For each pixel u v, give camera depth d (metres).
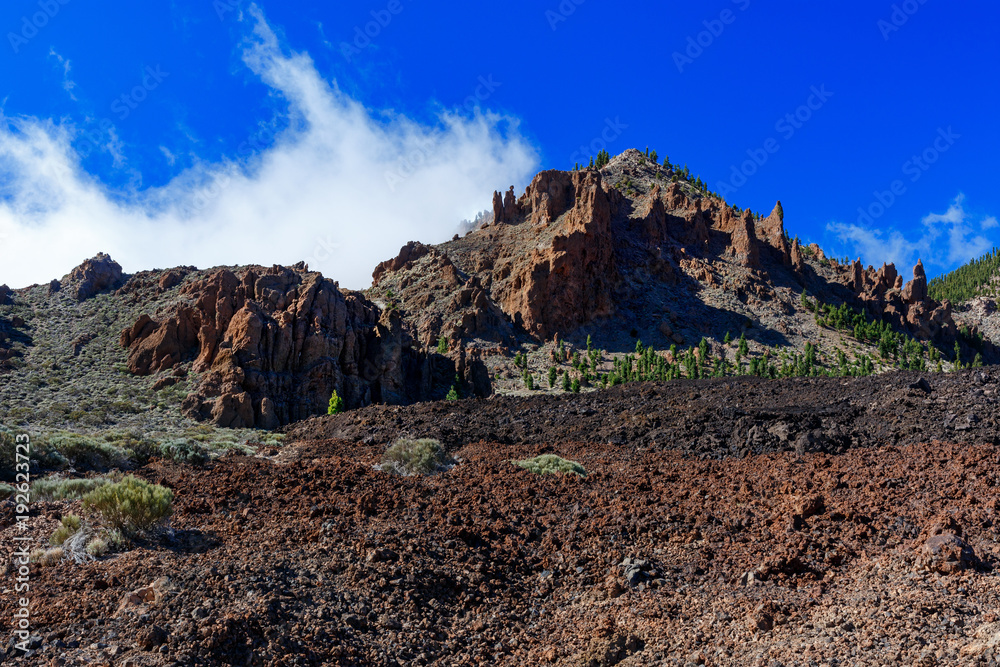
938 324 167.38
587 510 14.44
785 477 15.73
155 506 12.42
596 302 135.00
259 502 14.99
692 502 14.60
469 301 123.94
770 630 8.97
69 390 46.09
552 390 97.44
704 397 27.36
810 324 148.12
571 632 9.73
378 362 57.34
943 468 14.48
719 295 151.75
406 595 10.27
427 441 22.00
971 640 7.58
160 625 8.52
